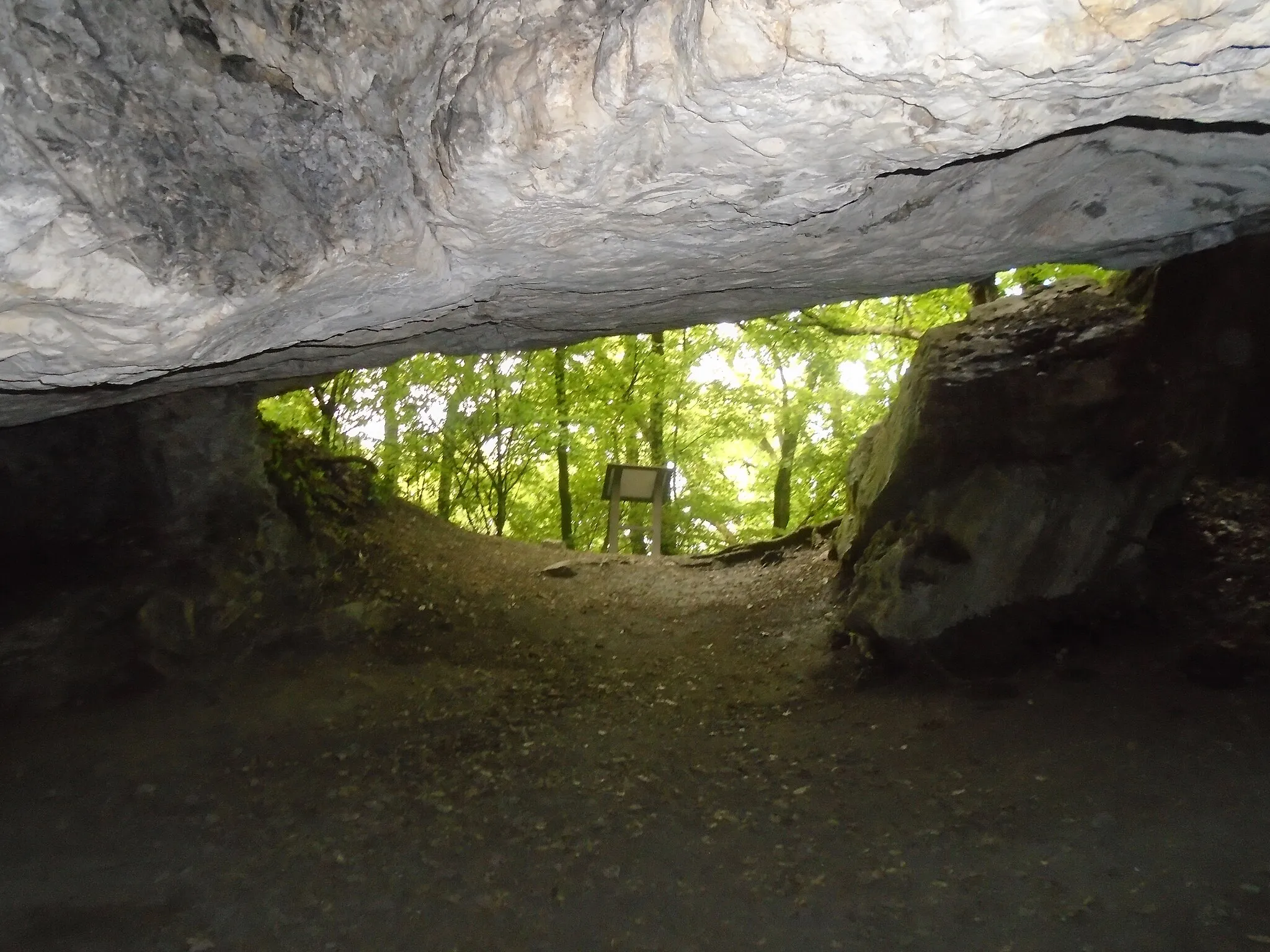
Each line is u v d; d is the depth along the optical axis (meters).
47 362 3.23
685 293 5.05
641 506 20.70
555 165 2.78
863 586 8.20
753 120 2.63
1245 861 4.42
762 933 4.44
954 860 4.91
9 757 6.48
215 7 2.55
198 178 2.86
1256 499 7.62
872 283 5.35
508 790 6.28
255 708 7.57
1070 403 7.82
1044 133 2.85
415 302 3.93
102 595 7.93
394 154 3.02
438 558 12.06
